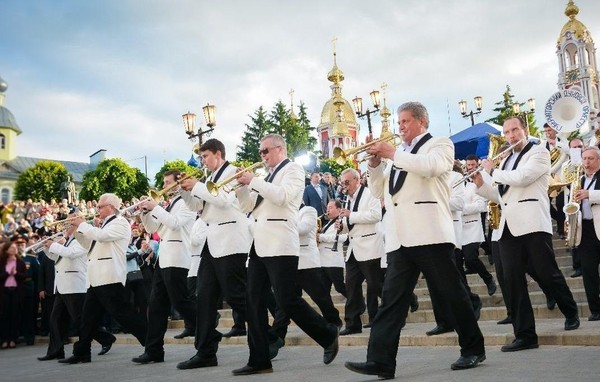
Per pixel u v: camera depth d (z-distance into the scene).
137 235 12.61
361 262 8.12
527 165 5.88
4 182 66.62
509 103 56.44
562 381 3.92
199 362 6.34
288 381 4.95
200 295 6.43
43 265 12.50
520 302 5.73
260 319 5.61
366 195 8.23
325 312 7.75
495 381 4.10
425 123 4.98
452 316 4.79
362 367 4.48
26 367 7.97
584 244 7.09
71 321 9.20
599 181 7.04
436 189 4.79
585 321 7.08
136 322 7.84
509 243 5.89
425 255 4.65
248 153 68.38
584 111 11.26
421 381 4.34
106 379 6.07
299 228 8.11
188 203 6.57
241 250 6.37
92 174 48.62
